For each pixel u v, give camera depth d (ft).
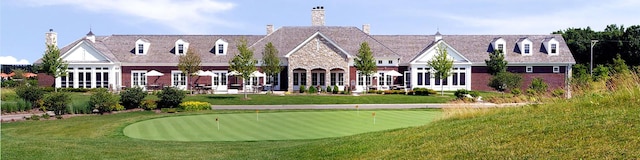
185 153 49.01
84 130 70.13
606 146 30.27
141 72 176.35
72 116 95.96
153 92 142.31
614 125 34.58
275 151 48.03
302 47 161.99
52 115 96.53
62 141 56.90
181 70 164.76
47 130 71.61
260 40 180.24
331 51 161.79
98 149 51.37
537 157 30.27
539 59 180.86
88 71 172.55
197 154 48.39
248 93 154.20
